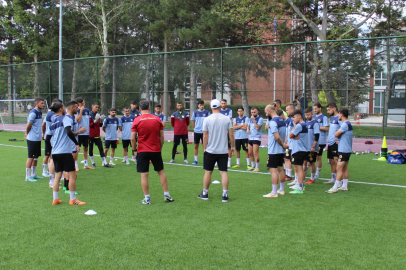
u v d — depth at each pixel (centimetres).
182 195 652
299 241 420
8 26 2758
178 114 1038
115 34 2925
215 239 426
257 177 834
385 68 1380
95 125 955
